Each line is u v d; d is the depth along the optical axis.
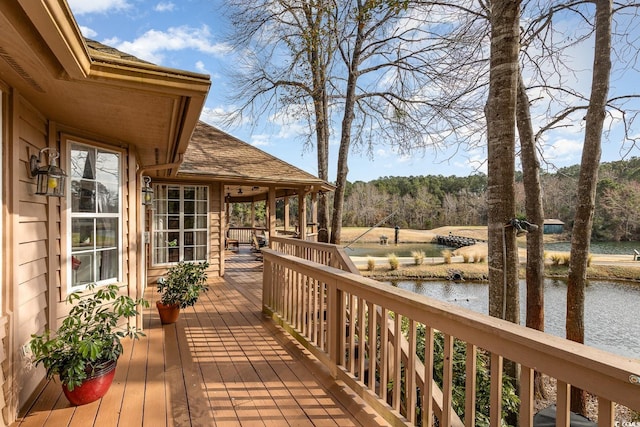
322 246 4.63
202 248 7.57
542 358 1.18
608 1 5.02
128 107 2.52
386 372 2.16
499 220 3.33
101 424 2.14
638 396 0.92
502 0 3.29
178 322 4.27
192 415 2.25
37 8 1.24
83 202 3.28
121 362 3.07
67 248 3.00
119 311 2.58
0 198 2.06
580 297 5.24
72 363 2.21
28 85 2.09
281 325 3.95
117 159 3.70
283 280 4.06
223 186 7.77
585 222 5.22
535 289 5.56
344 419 2.21
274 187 8.59
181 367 2.97
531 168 5.73
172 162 4.79
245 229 16.61
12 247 2.13
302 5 7.70
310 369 2.93
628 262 16.38
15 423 2.13
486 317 1.45
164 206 7.17
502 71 3.32
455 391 2.82
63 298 2.93
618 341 7.95
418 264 17.23
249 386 2.64
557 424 1.13
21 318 2.29
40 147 2.67
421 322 1.79
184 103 2.39
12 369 2.13
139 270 4.20
